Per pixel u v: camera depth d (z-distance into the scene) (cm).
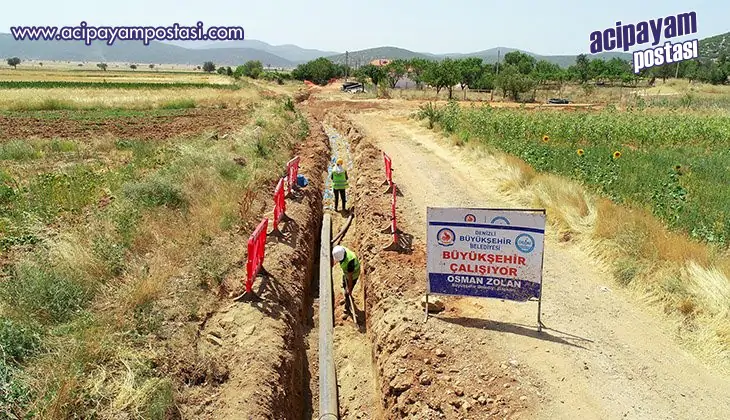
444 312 867
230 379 733
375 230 1283
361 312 1105
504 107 4044
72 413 571
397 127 3136
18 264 820
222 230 1162
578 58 8544
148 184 1245
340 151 2698
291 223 1312
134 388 629
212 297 909
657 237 980
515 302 889
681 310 820
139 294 803
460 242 802
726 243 992
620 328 802
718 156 1847
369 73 8656
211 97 4766
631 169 1538
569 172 1546
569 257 1063
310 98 6197
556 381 681
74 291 768
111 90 5397
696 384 672
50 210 1131
